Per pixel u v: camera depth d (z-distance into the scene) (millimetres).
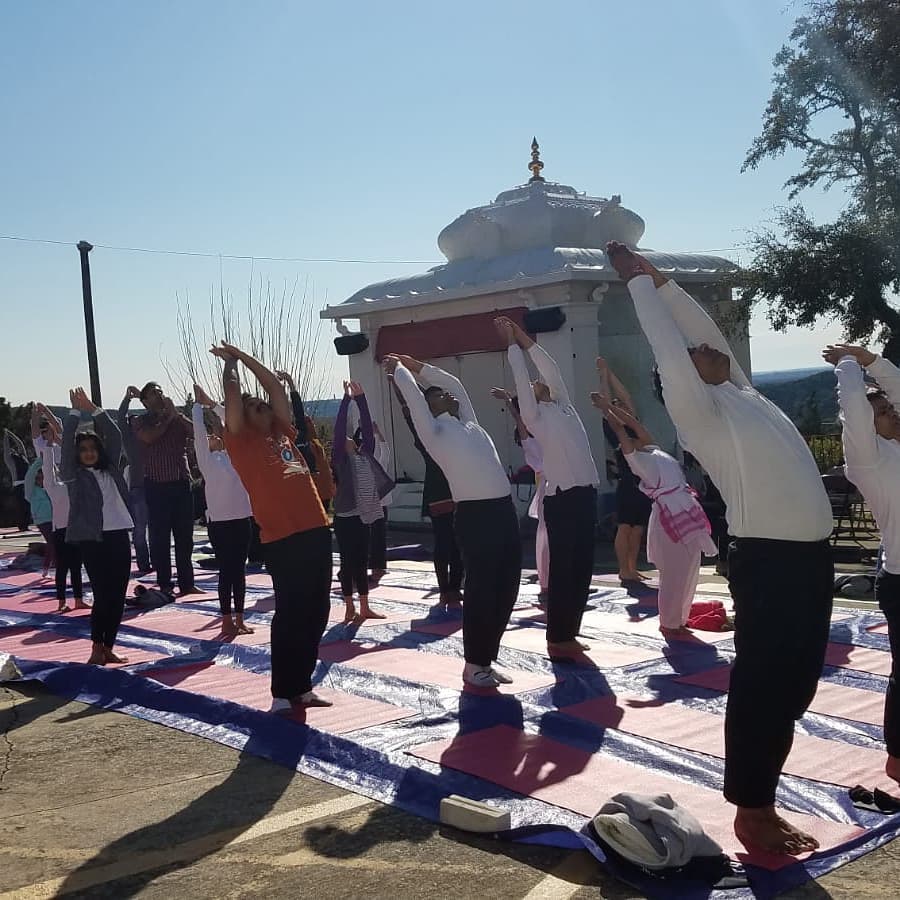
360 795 5020
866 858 4172
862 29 20812
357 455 9406
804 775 5066
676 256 17844
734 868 4074
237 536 8922
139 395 11531
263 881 4160
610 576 11695
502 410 17109
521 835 4371
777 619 4117
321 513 6367
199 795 5145
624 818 4098
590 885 3998
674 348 4230
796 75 21219
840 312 18781
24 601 11750
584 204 18141
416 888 4031
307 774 5352
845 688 6531
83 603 10859
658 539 8234
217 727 6219
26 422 26047
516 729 5891
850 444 4867
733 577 4258
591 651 7773
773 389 24922
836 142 21844
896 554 4859
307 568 6246
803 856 4160
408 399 6801
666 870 3982
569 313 15672
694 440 4301
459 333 17188
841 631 7965
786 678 4129
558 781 5059
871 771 5105
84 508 7730
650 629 8578
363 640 8484
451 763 5340
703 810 4660
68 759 5832
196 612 10344
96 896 4105
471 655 6770
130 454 11555
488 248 18000
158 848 4535
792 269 18031
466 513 6688
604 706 6305
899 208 19875
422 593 10867
